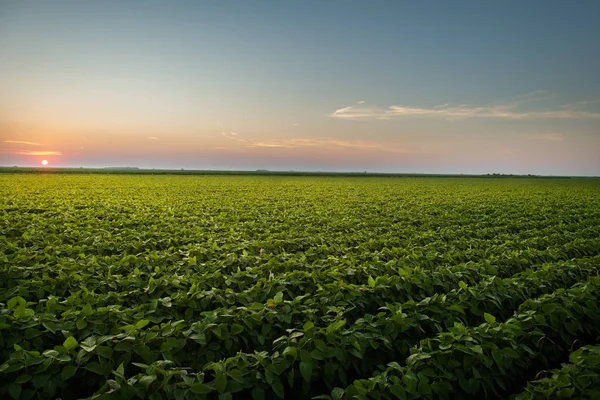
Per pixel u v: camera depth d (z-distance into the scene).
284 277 8.64
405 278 8.34
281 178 88.19
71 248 11.62
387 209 25.70
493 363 5.60
